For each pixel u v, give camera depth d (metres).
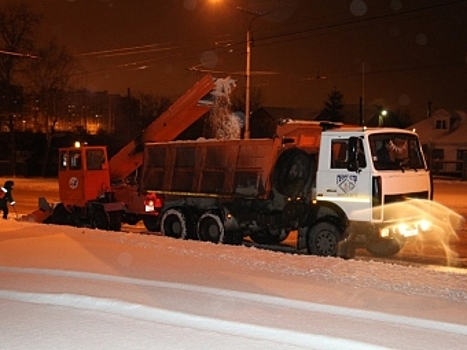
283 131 13.71
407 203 12.50
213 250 12.36
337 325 6.97
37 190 37.91
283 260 11.22
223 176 14.60
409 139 13.03
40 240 13.62
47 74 52.78
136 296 8.23
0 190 20.47
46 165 55.69
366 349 6.19
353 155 12.14
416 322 7.18
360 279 9.48
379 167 12.13
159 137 17.92
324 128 12.93
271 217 13.84
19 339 6.43
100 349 6.09
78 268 10.32
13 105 52.78
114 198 17.95
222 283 9.13
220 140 14.71
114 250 12.30
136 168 18.73
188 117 17.58
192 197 15.62
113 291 8.54
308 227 12.99
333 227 12.41
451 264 12.53
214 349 6.09
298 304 7.93
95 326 6.88
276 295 8.38
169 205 16.19
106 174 18.53
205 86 16.80
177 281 9.26
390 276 9.74
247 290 8.66
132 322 7.05
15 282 9.22
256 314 7.39
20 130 57.81
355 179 12.16
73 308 7.75
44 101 53.81
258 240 16.05
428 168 13.40
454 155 64.38
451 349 6.21
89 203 18.30
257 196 13.88
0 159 61.62
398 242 13.15
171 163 15.93
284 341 6.41
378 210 11.92
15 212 23.55
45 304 7.96
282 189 13.59
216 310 7.56
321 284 9.12
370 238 12.07
